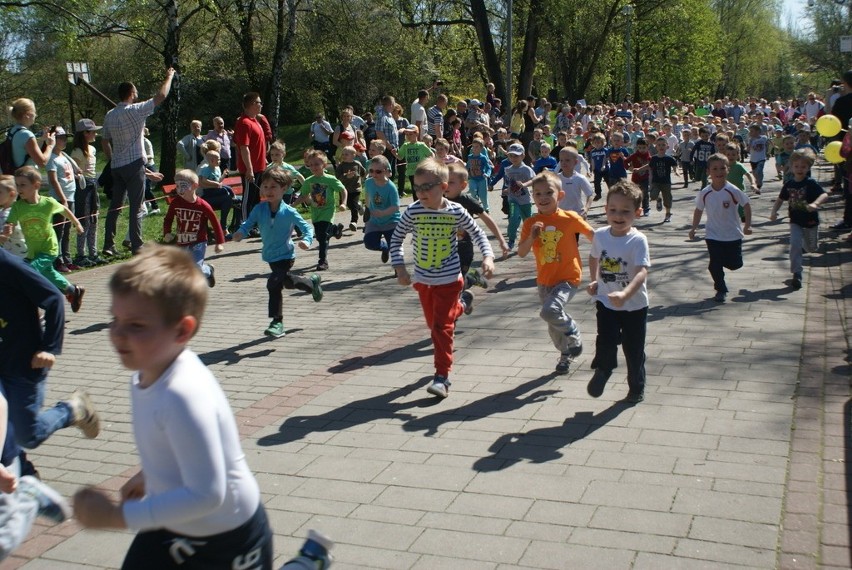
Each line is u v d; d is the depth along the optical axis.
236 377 7.02
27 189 8.39
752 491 4.53
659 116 37.50
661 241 13.27
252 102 14.14
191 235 9.02
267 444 5.51
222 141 19.95
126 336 2.43
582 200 10.28
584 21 44.28
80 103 38.75
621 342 5.95
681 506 4.39
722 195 8.69
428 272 6.30
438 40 45.59
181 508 2.37
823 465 4.82
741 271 10.39
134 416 2.50
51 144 11.27
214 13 27.08
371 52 39.22
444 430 5.62
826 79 83.50
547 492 4.63
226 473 2.50
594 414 5.78
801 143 17.39
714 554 3.90
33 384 4.43
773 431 5.34
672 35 60.94
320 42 33.66
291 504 4.64
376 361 7.31
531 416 5.80
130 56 37.84
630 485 4.66
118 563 4.16
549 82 61.19
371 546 4.14
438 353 6.28
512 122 27.27
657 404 5.91
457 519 4.38
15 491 3.35
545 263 6.77
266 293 10.45
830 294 9.02
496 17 43.22
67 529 4.50
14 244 8.69
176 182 8.91
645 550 3.97
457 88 49.09
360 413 6.03
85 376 7.35
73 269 12.29
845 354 6.86
